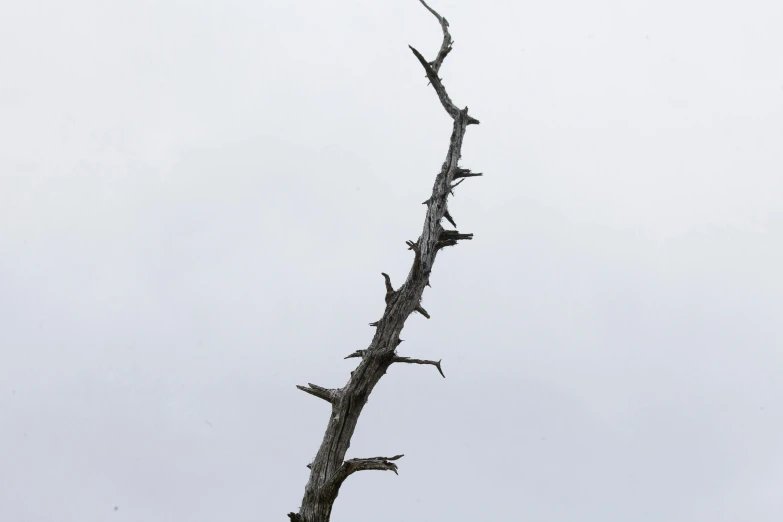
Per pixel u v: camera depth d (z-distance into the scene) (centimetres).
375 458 505
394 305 603
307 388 555
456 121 774
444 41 812
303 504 520
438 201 696
